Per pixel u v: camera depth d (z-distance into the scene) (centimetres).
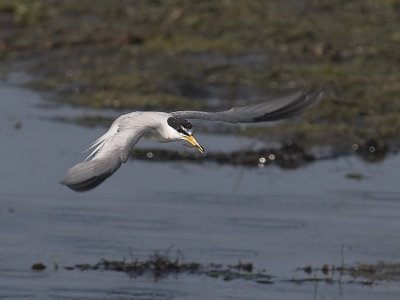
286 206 1727
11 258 1535
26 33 2480
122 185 1812
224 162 1919
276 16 2488
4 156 1916
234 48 2356
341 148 1964
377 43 2355
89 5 2575
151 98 2178
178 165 1906
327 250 1572
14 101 2192
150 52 2364
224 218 1678
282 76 2225
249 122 1137
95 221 1664
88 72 2305
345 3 2536
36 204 1725
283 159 1920
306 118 2070
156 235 1616
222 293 1437
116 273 1495
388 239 1606
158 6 2564
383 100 2128
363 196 1764
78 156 1919
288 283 1470
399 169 1888
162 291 1442
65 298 1412
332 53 2308
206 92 2197
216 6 2534
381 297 1427
